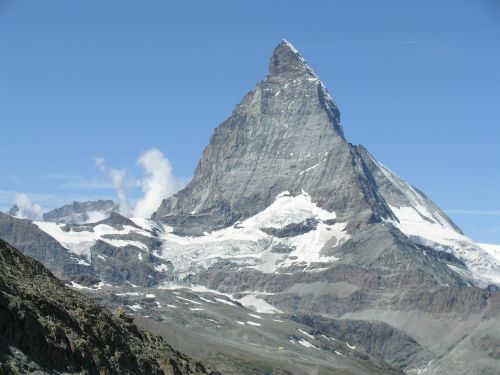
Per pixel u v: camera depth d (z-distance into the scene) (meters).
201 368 177.50
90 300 166.25
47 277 161.25
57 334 128.50
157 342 174.25
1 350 115.69
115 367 138.25
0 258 151.50
